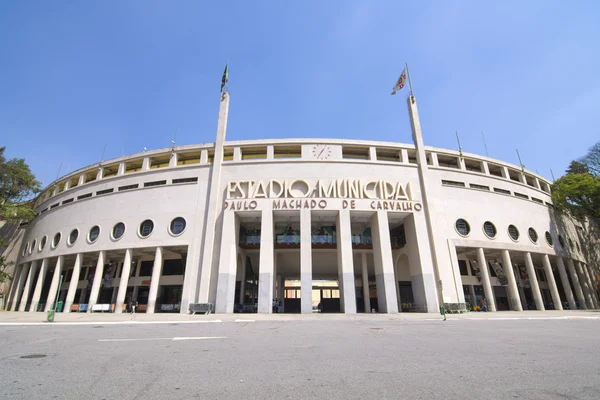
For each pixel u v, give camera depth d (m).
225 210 30.33
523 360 6.38
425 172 33.62
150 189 33.72
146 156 36.16
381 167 33.38
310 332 12.34
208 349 8.08
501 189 37.25
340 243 29.44
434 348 8.01
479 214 34.34
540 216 39.22
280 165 32.75
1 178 40.53
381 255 29.23
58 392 4.39
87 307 32.25
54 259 38.25
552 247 38.47
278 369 5.71
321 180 32.06
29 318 21.05
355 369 5.67
